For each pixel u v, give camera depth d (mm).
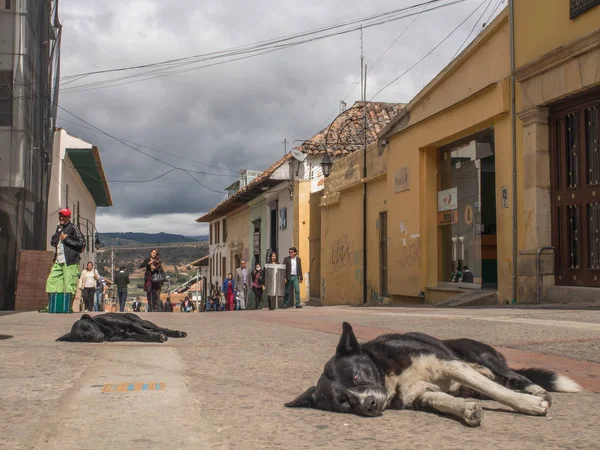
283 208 32531
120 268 27266
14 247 20984
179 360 6184
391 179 20344
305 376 5227
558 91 12664
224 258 50844
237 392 4469
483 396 4000
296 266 21891
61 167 32312
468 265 16547
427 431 3250
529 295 13312
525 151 13648
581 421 3461
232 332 9297
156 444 3070
